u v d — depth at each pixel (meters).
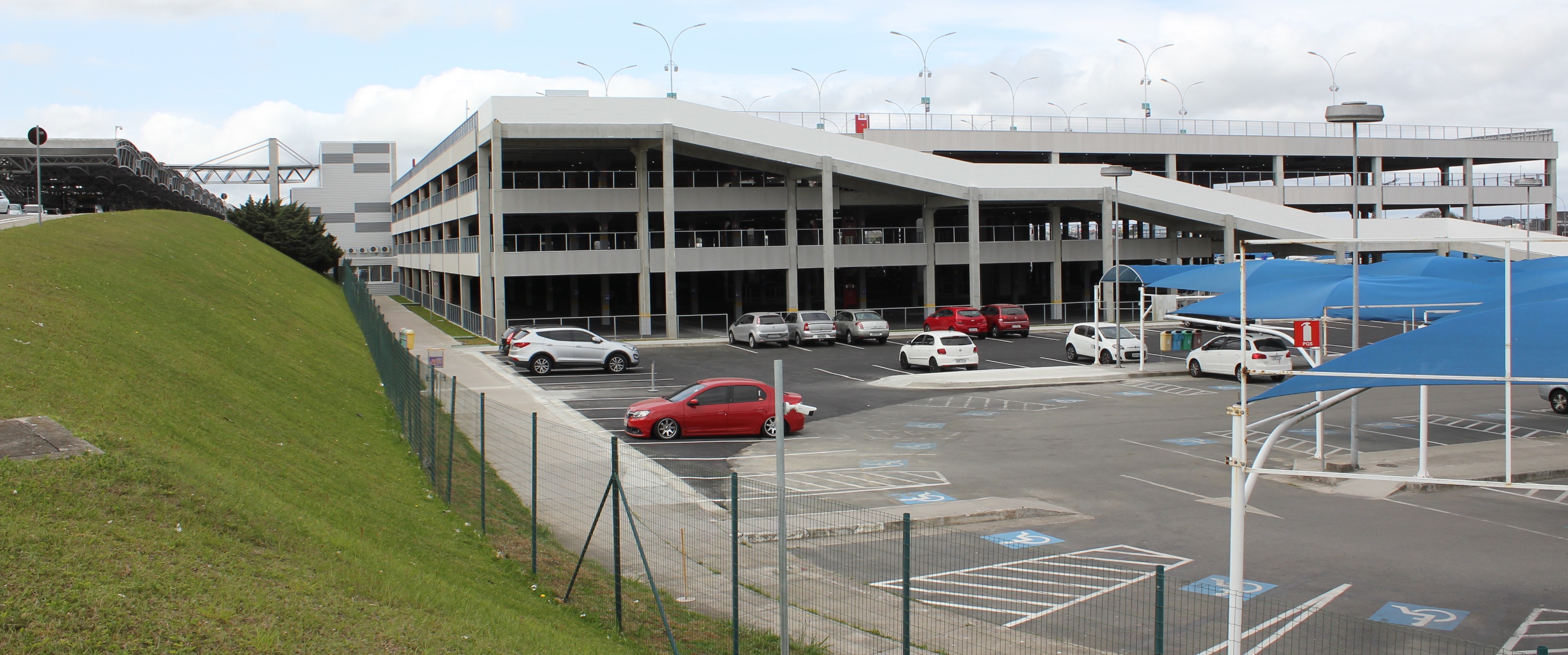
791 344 47.91
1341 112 18.11
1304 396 28.56
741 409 22.83
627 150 53.44
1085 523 14.95
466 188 55.19
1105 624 10.39
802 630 10.12
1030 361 39.16
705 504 16.06
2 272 16.84
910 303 73.50
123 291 20.20
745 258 52.66
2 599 6.56
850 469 19.08
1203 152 71.94
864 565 12.67
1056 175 55.38
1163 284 27.78
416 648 7.68
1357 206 18.33
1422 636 10.03
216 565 8.05
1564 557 12.85
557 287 76.81
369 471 14.82
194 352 17.77
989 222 74.69
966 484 17.70
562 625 9.80
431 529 12.45
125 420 11.36
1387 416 24.97
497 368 37.31
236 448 12.54
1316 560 12.86
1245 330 8.77
